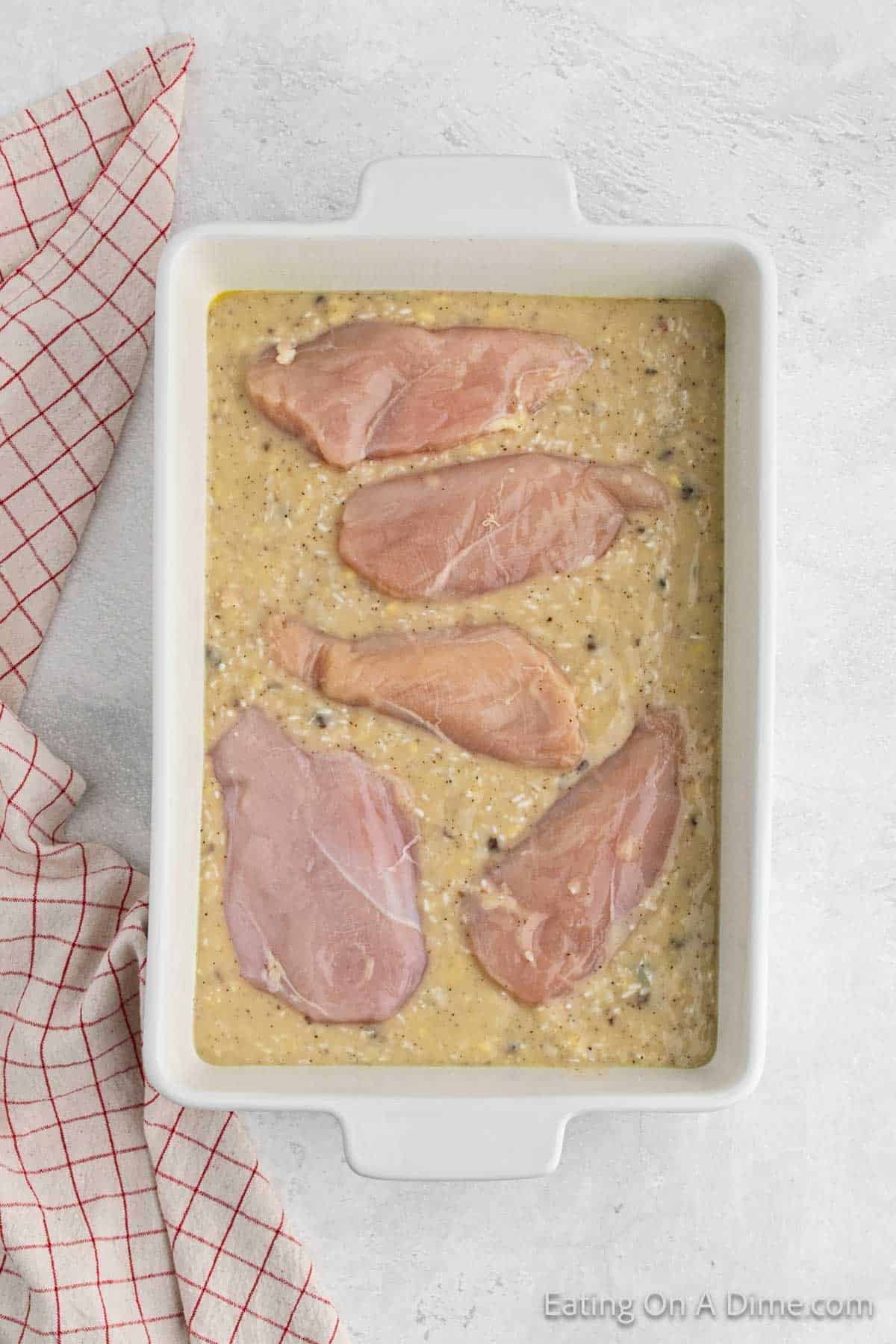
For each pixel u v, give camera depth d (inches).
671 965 39.8
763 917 38.7
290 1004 39.8
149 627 43.3
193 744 39.6
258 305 40.3
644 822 39.8
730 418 39.9
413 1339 43.0
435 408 40.0
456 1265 43.2
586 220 41.6
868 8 43.2
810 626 43.3
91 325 42.9
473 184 39.0
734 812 39.3
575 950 39.7
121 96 43.0
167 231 42.9
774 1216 43.4
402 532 39.9
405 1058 39.6
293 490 40.1
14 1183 42.3
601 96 43.1
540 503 39.9
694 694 40.0
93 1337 42.1
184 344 39.3
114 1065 42.7
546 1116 38.8
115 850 43.3
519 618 40.0
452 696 39.7
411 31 43.0
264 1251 42.4
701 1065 39.7
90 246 42.8
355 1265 43.0
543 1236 43.3
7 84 43.1
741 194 43.1
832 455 43.3
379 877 39.8
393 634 40.0
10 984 42.6
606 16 43.1
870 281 43.3
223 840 39.9
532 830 39.9
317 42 43.0
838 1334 43.3
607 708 39.9
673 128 43.1
